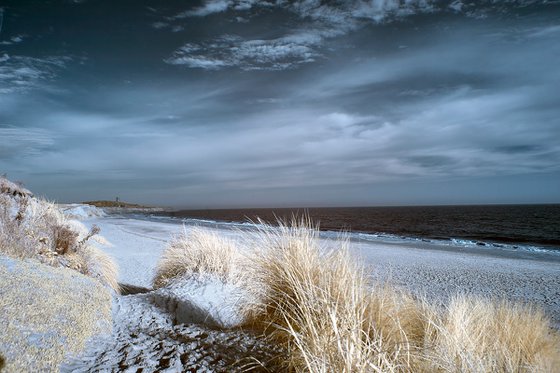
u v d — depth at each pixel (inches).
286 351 100.6
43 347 74.5
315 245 159.3
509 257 730.2
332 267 139.7
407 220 2743.6
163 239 804.0
